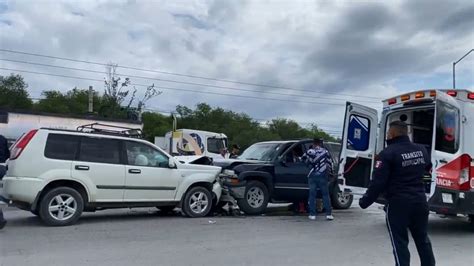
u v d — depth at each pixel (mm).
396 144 5449
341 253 7176
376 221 10648
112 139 9742
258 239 8133
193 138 25828
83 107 75375
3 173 8906
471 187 9312
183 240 7875
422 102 9508
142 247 7246
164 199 10195
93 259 6434
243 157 12586
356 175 10445
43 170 8852
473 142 9461
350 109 10344
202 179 10703
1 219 8531
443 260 6926
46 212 8844
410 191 5293
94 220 9906
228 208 11727
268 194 11406
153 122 82125
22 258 6406
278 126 92188
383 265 6457
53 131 9156
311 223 10141
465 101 9453
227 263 6398
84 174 9219
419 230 5406
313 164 10742
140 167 9906
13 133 19062
